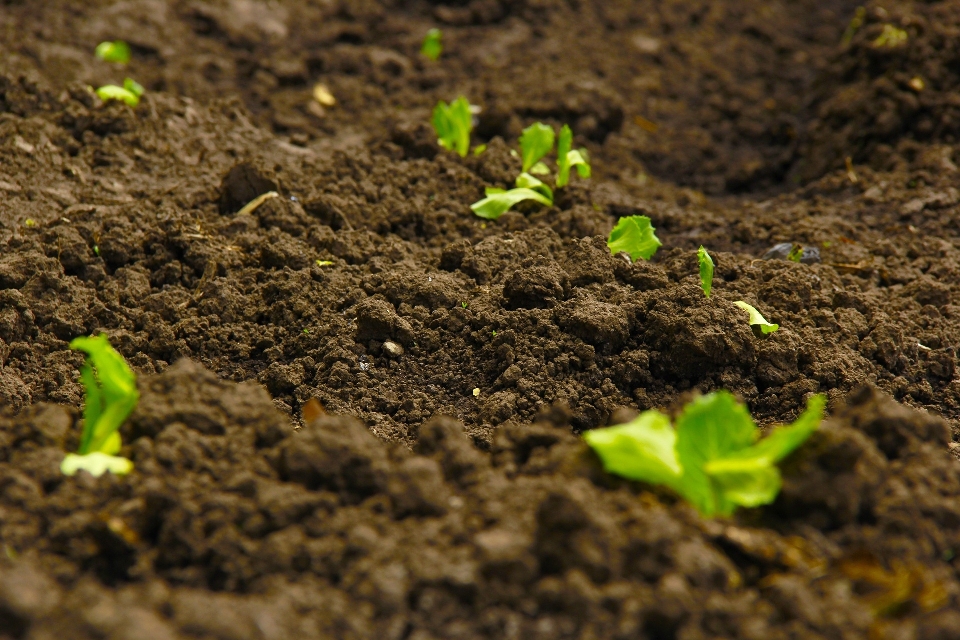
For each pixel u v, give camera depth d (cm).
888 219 175
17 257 163
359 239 169
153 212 169
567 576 142
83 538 145
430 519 146
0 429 149
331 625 142
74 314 162
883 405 148
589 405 158
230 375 161
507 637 142
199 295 164
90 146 174
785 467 145
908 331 164
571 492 143
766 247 172
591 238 166
